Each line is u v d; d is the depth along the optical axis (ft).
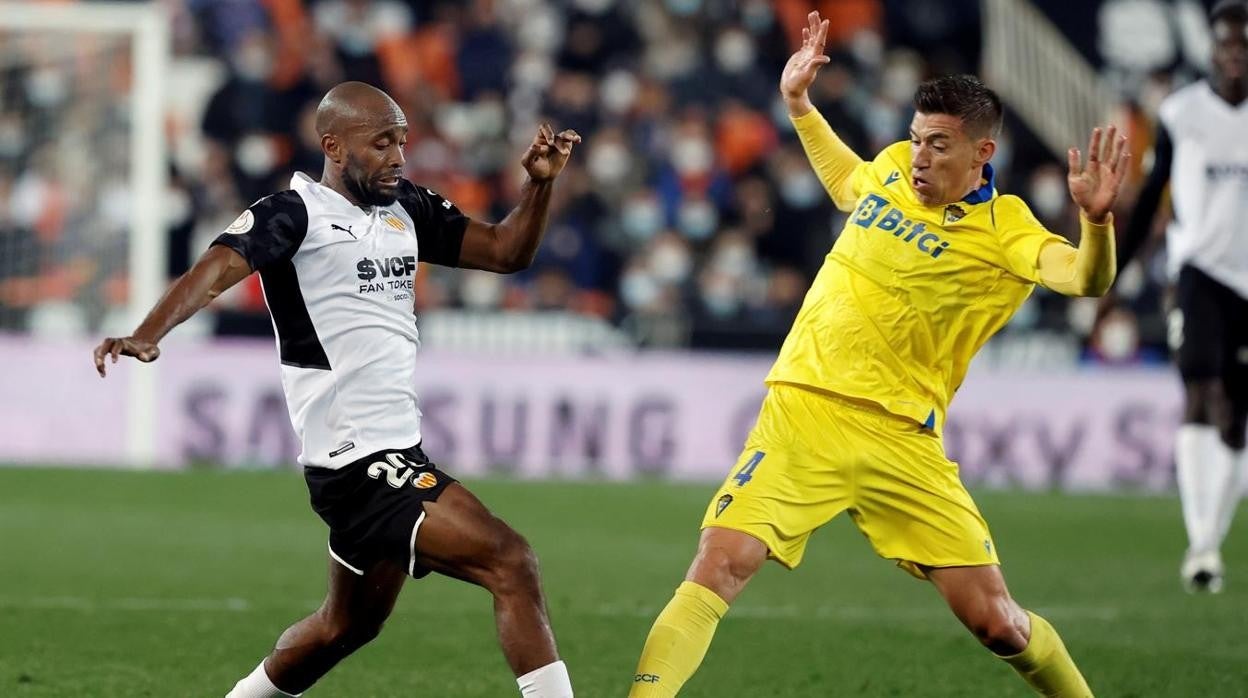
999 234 61.57
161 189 181.37
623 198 208.33
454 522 56.29
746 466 62.08
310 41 217.15
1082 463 183.21
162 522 139.64
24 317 187.32
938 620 99.25
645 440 181.16
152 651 86.07
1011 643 61.62
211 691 76.48
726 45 224.33
